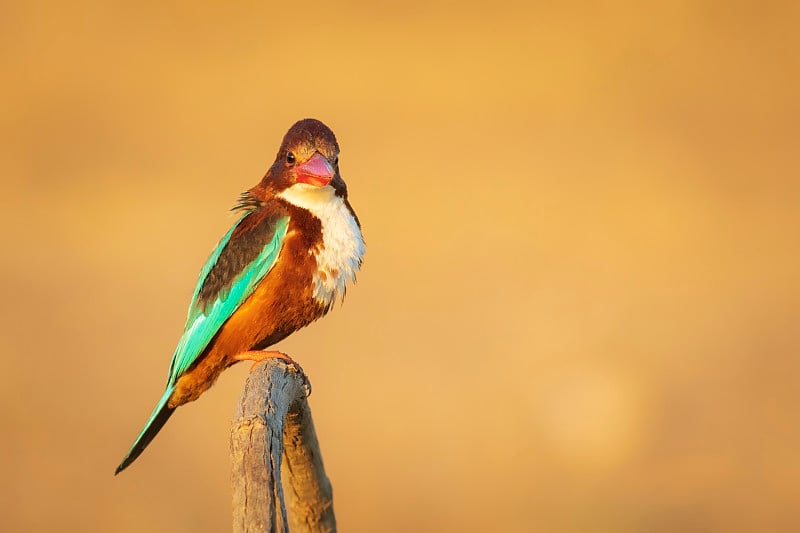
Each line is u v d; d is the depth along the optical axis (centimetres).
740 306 1602
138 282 1702
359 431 1283
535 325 1562
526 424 1295
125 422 1286
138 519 1088
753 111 2592
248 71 2906
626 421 1277
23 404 1311
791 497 1131
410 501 1152
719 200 2069
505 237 1906
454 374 1419
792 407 1316
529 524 1107
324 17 3269
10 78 2847
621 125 2519
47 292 1652
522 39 3028
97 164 2323
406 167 2270
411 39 3073
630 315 1581
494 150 2370
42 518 1075
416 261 1798
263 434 395
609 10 3173
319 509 526
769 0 3131
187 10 3303
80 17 3234
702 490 1145
